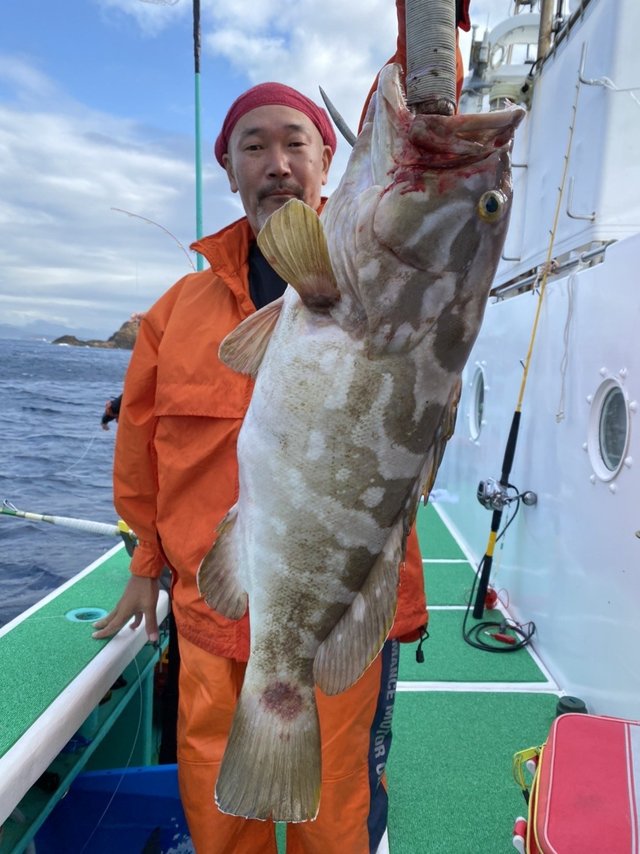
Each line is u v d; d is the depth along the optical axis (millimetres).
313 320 1274
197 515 1668
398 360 1230
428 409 1263
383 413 1243
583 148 3309
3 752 1459
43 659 1889
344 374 1242
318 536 1296
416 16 1076
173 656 2281
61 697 1684
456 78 1166
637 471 2252
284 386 1283
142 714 2285
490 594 3652
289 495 1294
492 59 4578
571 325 2920
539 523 3238
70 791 1871
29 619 2186
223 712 1606
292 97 1683
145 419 1829
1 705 1636
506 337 3938
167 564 1910
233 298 1721
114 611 2012
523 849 1532
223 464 1646
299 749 1334
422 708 2744
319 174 1760
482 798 2252
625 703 2277
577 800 1434
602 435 2627
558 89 3717
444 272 1193
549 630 3047
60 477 8703
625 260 2400
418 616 1733
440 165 1148
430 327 1222
